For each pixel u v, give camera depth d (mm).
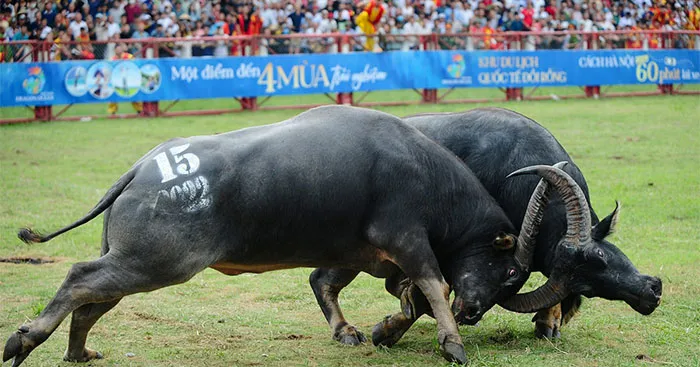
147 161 9742
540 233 10617
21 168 23219
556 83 37219
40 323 9094
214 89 33156
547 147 10953
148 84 32250
